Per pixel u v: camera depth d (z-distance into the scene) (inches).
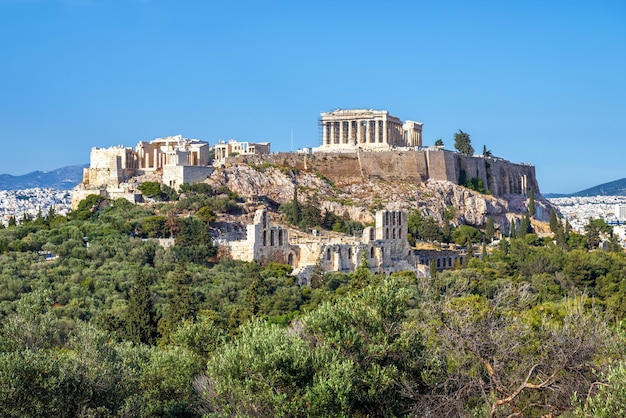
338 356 3663.9
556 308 5354.3
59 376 3511.3
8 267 7431.1
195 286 7401.6
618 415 2989.7
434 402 3604.8
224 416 3452.3
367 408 3612.2
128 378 3882.9
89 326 4419.3
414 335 3823.8
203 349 4461.1
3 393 3353.8
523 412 3535.9
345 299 4057.6
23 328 4192.9
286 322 6245.1
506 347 3732.8
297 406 3432.6
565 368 3599.9
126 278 7504.9
